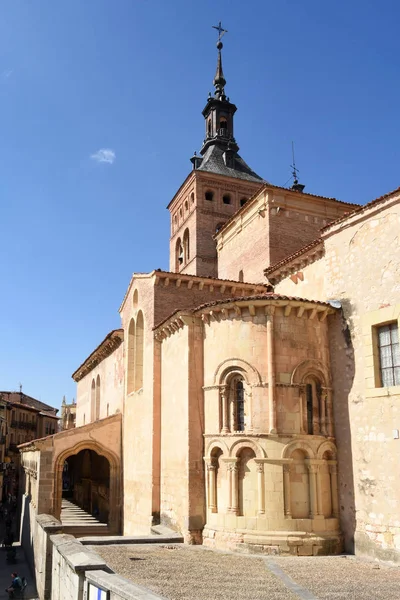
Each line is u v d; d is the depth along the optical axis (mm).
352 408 21344
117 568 16766
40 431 93125
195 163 53469
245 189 51219
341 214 34406
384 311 20312
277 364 21969
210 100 56344
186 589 14031
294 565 17812
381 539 19078
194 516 22844
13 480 77688
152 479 27828
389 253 20438
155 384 28969
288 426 21453
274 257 32094
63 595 16688
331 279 23219
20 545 43062
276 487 20766
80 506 50562
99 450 35625
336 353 22578
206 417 23656
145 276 31984
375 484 19734
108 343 42031
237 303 22750
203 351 24688
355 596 13500
